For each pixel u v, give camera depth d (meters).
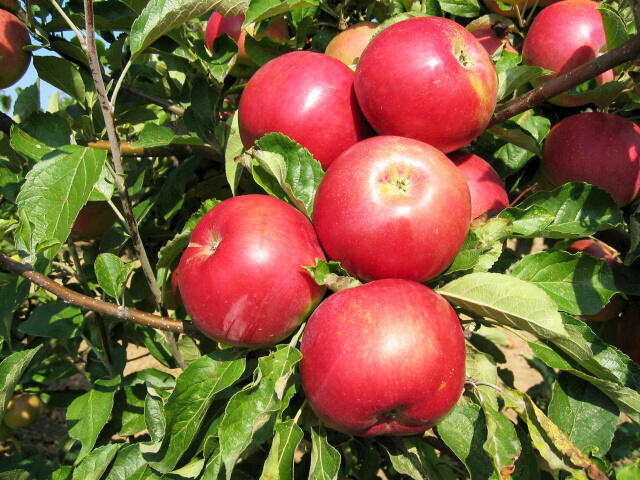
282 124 0.33
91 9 0.30
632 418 0.33
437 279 0.31
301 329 0.30
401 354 0.26
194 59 0.44
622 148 0.38
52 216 0.32
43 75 0.43
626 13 0.42
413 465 0.32
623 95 0.41
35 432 1.10
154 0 0.33
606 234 0.44
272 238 0.28
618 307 0.44
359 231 0.28
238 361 0.31
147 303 0.52
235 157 0.36
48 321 0.41
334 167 0.30
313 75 0.33
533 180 0.44
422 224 0.27
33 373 0.57
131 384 0.41
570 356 0.32
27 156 0.38
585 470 0.28
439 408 0.27
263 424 0.30
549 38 0.39
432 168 0.28
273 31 0.47
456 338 0.27
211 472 0.31
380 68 0.30
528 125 0.40
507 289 0.29
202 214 0.36
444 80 0.30
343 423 0.27
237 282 0.28
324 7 0.48
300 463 0.43
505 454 0.29
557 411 0.33
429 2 0.44
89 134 0.48
